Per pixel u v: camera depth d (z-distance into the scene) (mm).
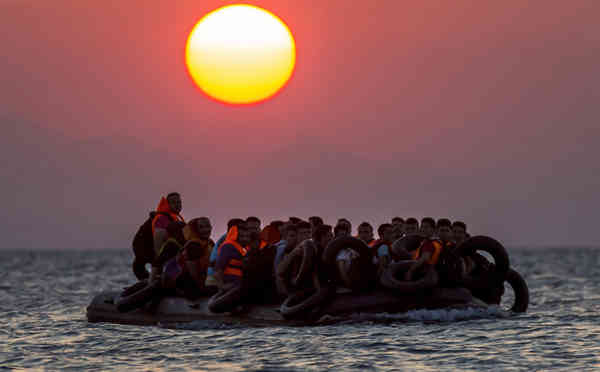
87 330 58688
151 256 61250
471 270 61094
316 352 45125
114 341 52031
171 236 59531
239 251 57500
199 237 59688
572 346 46625
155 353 46656
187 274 59969
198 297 60000
